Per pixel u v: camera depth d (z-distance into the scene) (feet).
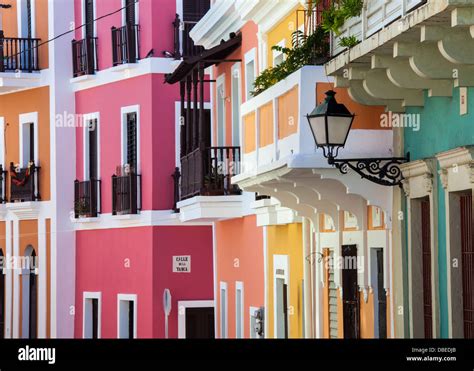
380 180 56.95
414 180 56.03
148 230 112.88
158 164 112.88
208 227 113.29
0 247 128.57
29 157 125.49
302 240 74.33
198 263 113.09
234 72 90.84
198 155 89.97
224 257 99.35
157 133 112.88
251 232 88.22
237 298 94.17
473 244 50.78
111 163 117.70
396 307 58.49
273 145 65.72
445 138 53.06
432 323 55.52
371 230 61.57
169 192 113.19
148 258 112.78
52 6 121.80
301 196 66.28
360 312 64.34
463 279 52.47
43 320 122.72
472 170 49.70
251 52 85.46
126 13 115.96
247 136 73.15
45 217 122.72
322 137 55.47
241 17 84.17
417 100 55.36
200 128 89.20
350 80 56.44
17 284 126.21
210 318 113.50
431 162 54.13
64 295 121.49
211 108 100.37
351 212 62.03
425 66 49.32
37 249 123.85
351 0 54.65
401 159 57.11
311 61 64.23
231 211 89.81
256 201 81.46
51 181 121.90
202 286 113.19
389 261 58.95
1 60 123.65
